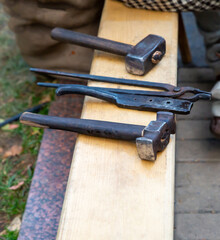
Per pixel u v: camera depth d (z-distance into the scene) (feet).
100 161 4.17
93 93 4.68
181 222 5.90
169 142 4.24
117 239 3.59
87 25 6.66
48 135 6.37
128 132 4.12
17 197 6.57
